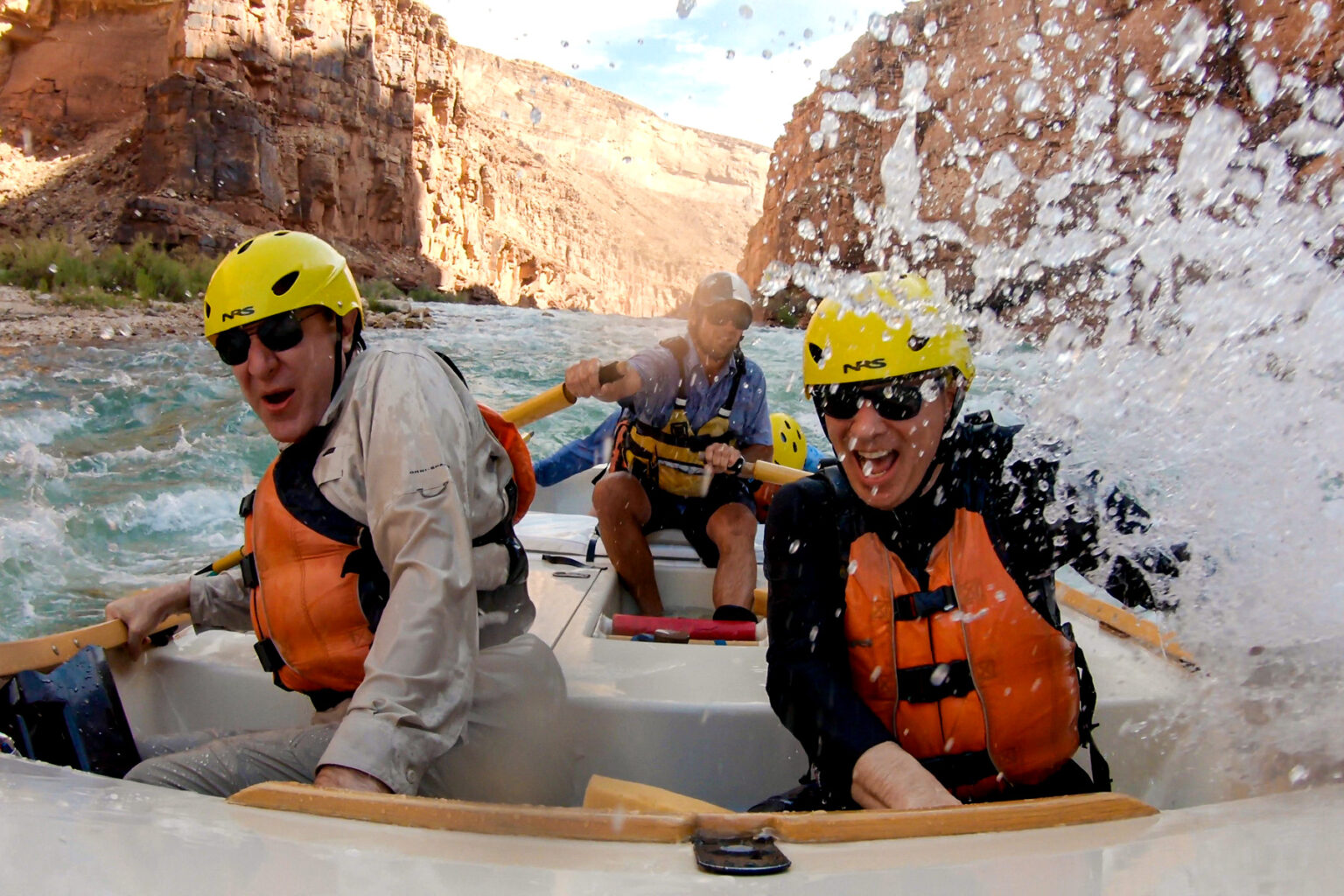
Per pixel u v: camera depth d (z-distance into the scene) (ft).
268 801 2.85
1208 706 4.57
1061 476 4.28
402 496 4.46
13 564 11.41
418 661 4.16
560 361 39.47
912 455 4.10
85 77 150.92
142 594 5.91
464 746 4.64
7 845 2.05
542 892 1.98
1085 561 4.31
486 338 52.80
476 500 5.04
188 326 43.42
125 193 125.29
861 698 4.23
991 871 2.10
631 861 2.30
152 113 116.98
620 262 319.88
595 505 8.87
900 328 4.00
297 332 4.78
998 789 4.34
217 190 116.06
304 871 2.02
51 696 4.95
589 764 5.50
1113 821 2.76
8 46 150.51
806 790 4.65
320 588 4.80
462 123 196.54
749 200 479.00
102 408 22.26
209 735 5.41
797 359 37.22
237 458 18.13
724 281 8.92
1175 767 4.83
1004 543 4.18
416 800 2.76
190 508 14.64
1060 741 4.28
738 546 8.82
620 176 444.55
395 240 160.15
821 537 4.35
